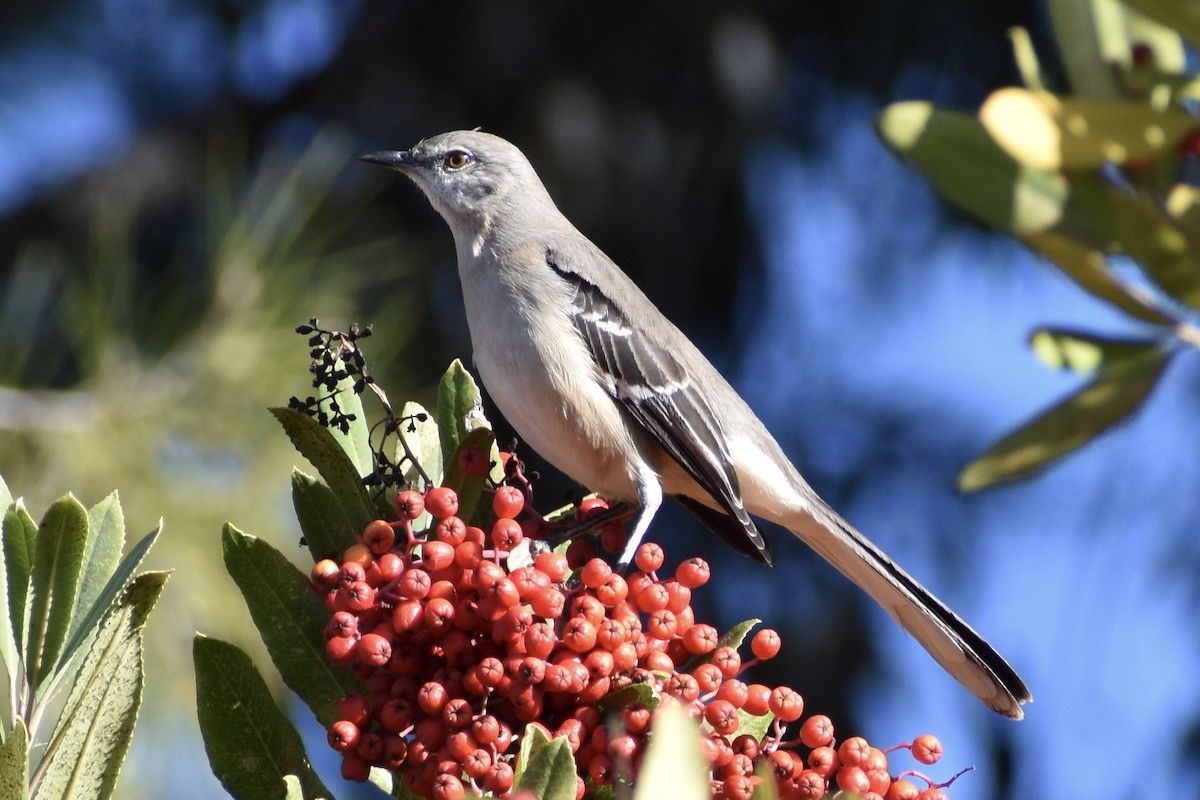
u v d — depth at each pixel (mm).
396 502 4484
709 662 4672
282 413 4562
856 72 16531
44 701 4055
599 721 4348
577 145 15711
